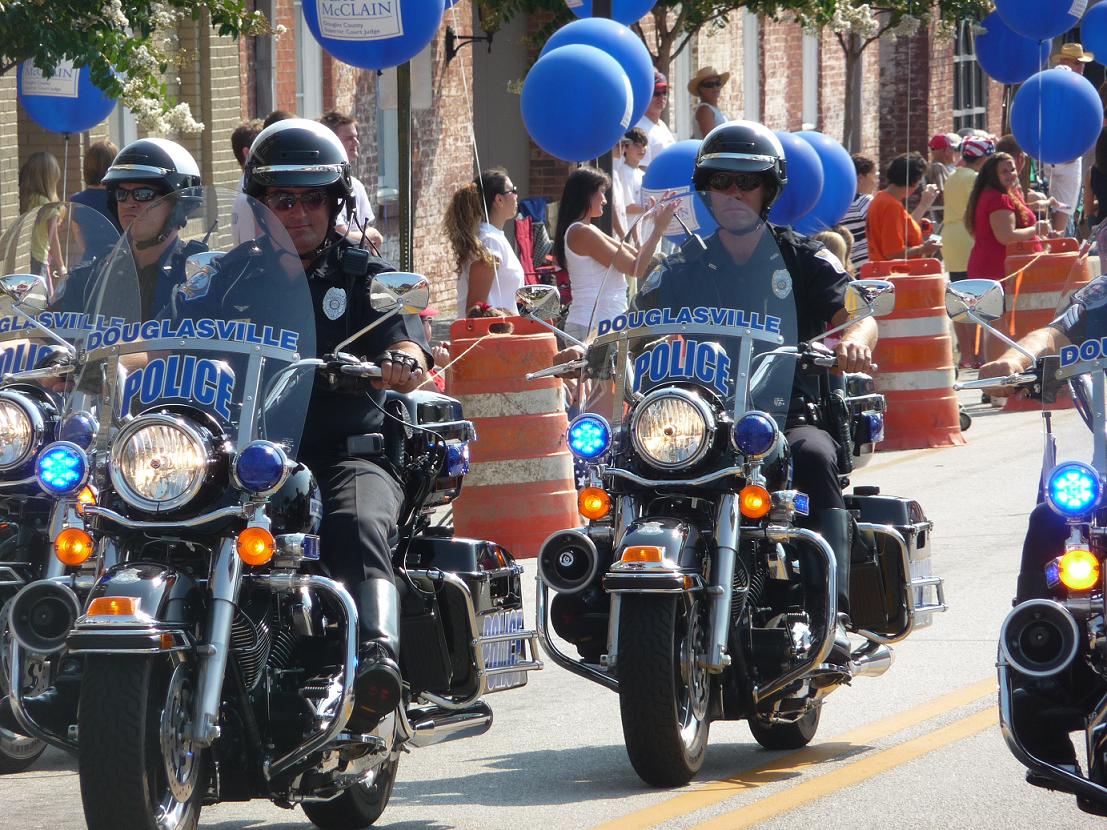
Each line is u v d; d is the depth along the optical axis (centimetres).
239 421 1362
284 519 1372
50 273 1717
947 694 2008
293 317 1404
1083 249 1434
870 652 1848
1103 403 1377
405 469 1563
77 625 1259
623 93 3209
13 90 3597
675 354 1675
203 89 4341
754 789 1659
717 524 1609
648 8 3884
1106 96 5209
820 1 5109
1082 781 1284
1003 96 8938
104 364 1425
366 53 2852
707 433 1593
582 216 3080
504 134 5838
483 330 2814
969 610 2417
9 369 1711
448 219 3209
